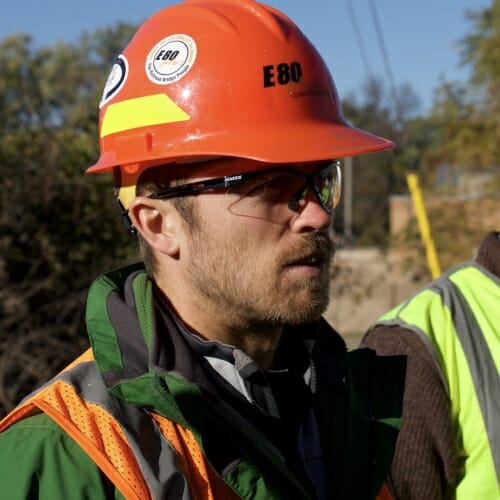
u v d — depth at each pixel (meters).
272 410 1.67
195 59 1.69
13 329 5.72
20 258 5.81
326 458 1.78
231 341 1.68
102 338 1.61
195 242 1.64
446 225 12.24
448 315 2.37
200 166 1.64
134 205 1.70
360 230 14.75
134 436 1.48
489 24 12.77
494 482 2.23
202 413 1.51
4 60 18.91
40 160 6.08
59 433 1.44
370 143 1.75
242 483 1.52
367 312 11.67
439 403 2.23
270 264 1.61
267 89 1.69
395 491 2.18
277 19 1.75
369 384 1.94
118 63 1.79
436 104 13.04
